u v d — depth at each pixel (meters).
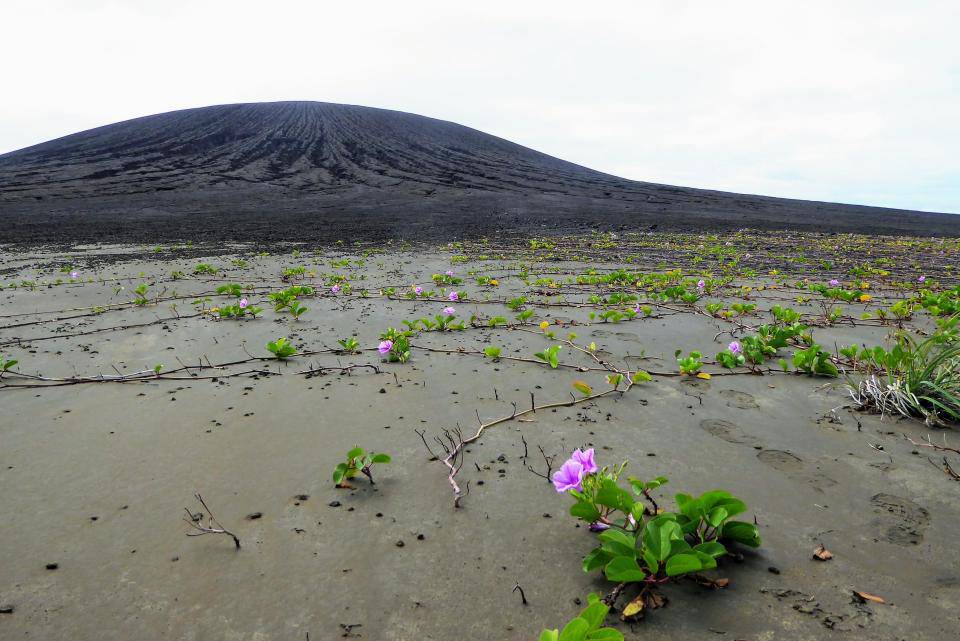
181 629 1.52
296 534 1.94
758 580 1.67
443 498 2.17
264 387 3.49
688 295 6.08
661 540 1.67
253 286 7.41
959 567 1.73
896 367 3.29
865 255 11.55
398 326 5.11
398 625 1.52
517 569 1.74
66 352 4.26
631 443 2.66
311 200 26.06
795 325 4.60
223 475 2.37
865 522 1.98
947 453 2.50
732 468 2.40
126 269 9.02
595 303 6.14
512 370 3.81
